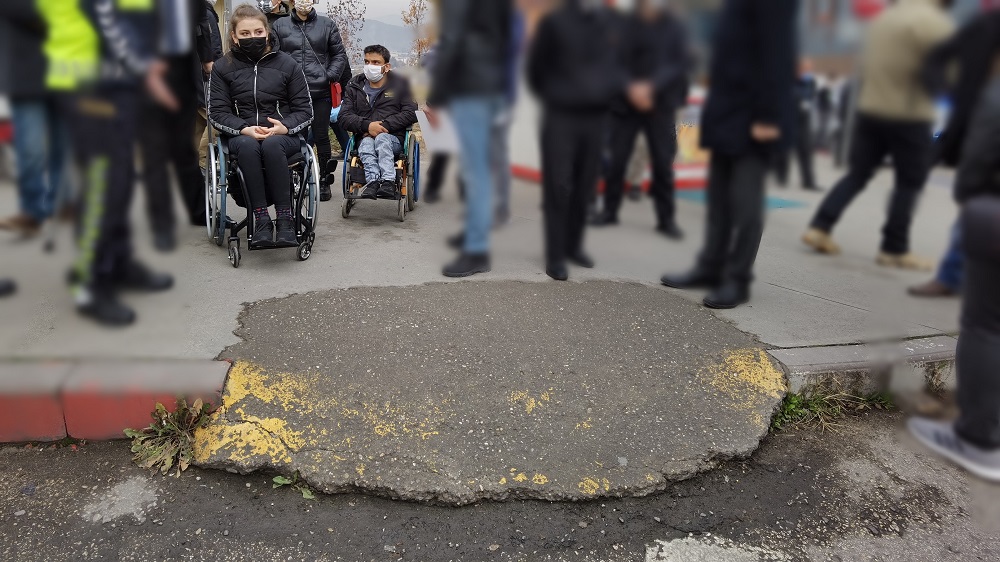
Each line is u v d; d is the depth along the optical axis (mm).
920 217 3291
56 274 3062
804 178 3568
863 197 3506
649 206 4012
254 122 3760
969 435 2547
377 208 5148
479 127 3588
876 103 2975
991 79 2211
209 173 4012
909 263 3414
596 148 3641
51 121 2900
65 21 2756
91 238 3051
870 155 3275
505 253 3955
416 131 5023
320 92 5242
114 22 2885
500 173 3764
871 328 3223
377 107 4805
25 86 2797
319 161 5312
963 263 2383
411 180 5031
